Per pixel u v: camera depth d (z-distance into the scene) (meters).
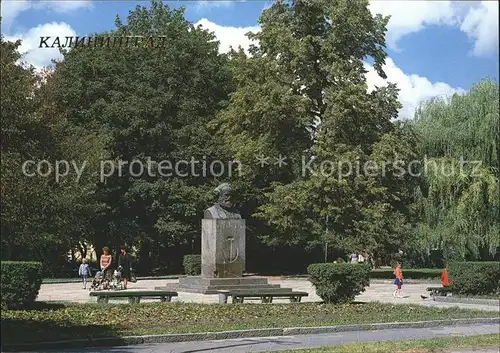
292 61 46.97
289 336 17.75
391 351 14.18
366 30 48.41
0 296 18.66
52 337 15.42
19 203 15.87
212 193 50.56
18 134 16.08
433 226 45.50
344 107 45.53
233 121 49.94
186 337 16.53
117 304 23.95
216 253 31.41
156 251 57.69
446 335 18.22
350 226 47.78
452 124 46.25
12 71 15.59
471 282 29.61
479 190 43.78
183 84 53.72
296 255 59.72
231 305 24.08
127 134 49.88
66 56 51.44
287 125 48.22
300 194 46.03
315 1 48.41
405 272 53.44
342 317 21.08
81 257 59.88
